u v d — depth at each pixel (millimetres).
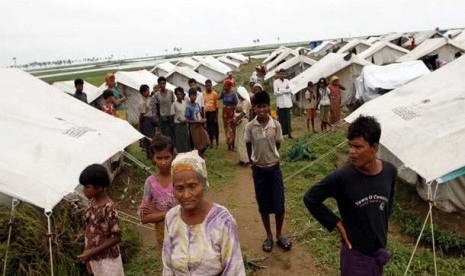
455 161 5148
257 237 6238
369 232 2969
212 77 37562
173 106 9852
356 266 3016
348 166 3055
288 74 25688
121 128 7656
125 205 7867
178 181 2287
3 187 4832
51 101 7484
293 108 18266
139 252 5871
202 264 2250
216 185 8734
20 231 4664
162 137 3867
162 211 3809
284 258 5508
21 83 7574
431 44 22484
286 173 9047
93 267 3887
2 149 5430
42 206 4727
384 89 14312
